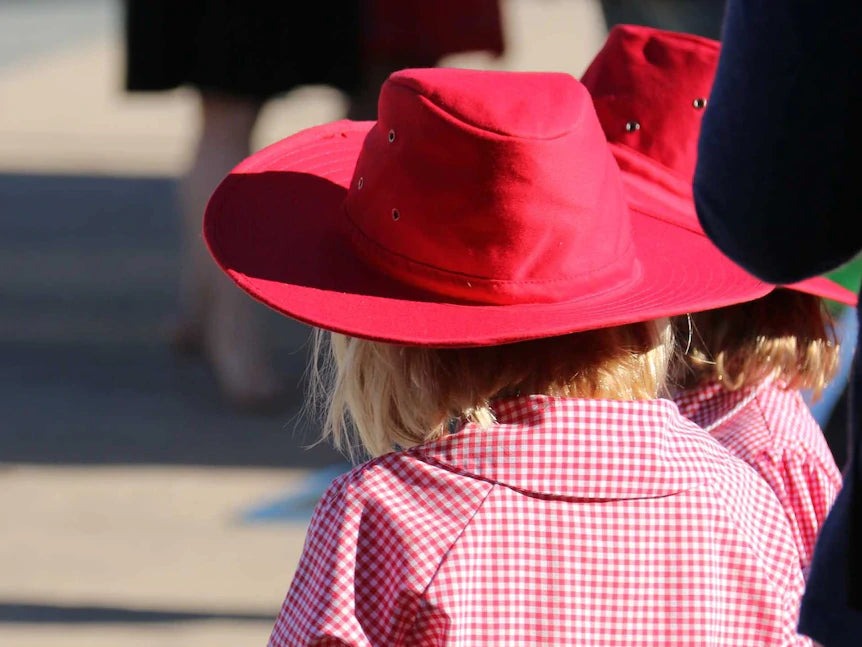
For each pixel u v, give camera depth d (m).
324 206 6.95
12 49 64.50
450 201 6.09
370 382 6.56
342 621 5.98
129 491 16.08
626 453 6.16
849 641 4.95
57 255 28.31
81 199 33.84
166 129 44.78
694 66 8.16
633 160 8.06
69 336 22.81
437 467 6.24
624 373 6.36
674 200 7.86
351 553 6.11
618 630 6.07
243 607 12.99
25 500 15.77
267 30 17.25
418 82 6.26
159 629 12.42
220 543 14.57
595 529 6.12
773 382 7.83
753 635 6.25
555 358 6.27
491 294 6.15
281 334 22.95
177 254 28.72
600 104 8.34
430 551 6.02
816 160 4.58
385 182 6.33
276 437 18.14
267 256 6.52
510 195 6.01
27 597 13.12
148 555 14.23
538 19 74.25
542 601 6.05
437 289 6.23
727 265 7.05
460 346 5.80
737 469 6.60
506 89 6.23
